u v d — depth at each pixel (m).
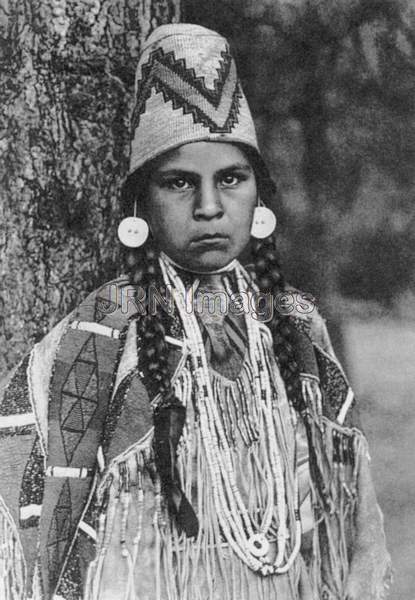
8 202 2.78
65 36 2.78
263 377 2.55
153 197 2.48
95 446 2.47
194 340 2.51
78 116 2.80
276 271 2.65
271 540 2.49
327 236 3.14
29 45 2.77
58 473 2.45
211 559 2.43
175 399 2.46
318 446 2.63
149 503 2.43
